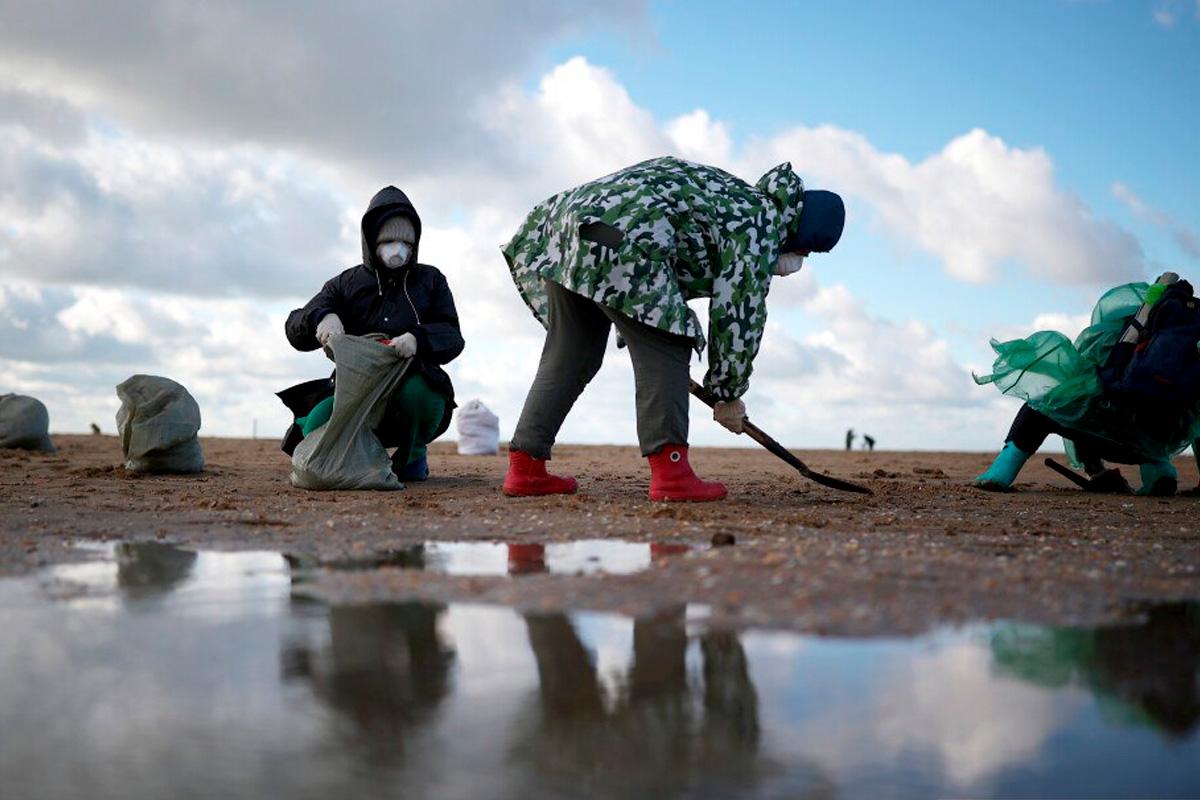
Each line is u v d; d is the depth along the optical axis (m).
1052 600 2.33
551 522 4.03
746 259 4.63
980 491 6.47
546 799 1.22
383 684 1.69
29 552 3.18
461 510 4.55
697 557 2.78
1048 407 6.26
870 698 1.63
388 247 6.48
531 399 5.25
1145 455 6.35
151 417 7.18
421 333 6.37
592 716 1.54
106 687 1.66
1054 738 1.47
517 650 1.91
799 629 2.06
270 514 4.38
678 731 1.47
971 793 1.27
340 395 5.90
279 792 1.23
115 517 4.21
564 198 4.84
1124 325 6.25
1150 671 1.80
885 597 2.31
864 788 1.28
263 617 2.19
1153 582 2.61
